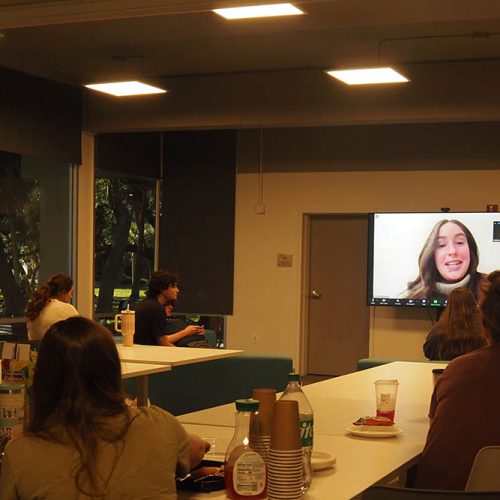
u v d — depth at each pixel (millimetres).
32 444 1675
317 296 10125
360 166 9703
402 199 9523
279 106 7980
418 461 2459
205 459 2254
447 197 9336
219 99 8180
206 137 10383
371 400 3492
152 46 7137
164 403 5730
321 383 4047
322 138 9859
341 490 2021
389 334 9562
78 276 8828
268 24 6074
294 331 9945
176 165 10516
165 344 6145
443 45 6949
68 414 1681
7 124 7656
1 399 2105
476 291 8945
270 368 5637
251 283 10156
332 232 10070
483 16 5684
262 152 10125
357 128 9711
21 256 8102
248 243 10180
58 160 8367
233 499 1886
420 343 9430
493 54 7211
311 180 9906
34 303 5887
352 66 6359
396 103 7617
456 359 2488
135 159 9977
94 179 9016
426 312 9406
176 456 1781
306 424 2010
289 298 9977
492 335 2439
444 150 9352
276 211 10062
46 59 7598
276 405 1878
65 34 6676
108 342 1754
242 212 10219
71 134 8523
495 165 9141
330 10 5691
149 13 4977
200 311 10391
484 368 2393
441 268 9094
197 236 10430
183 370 5734
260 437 1925
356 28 6516
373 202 9641
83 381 1701
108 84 7023
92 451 1653
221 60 7629
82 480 1635
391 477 2234
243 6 4738
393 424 2939
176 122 8352
